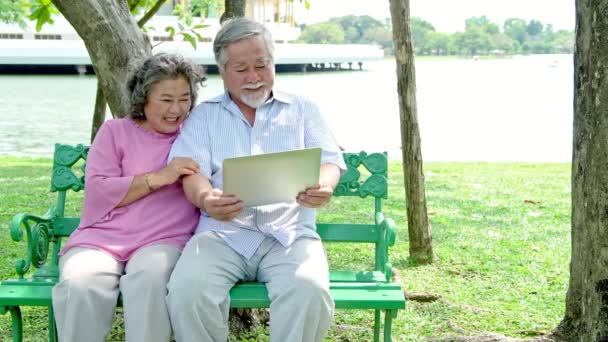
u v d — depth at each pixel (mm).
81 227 3281
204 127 3352
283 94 3467
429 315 4207
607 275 2734
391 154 12477
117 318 4125
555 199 7668
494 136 14961
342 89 28406
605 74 2678
